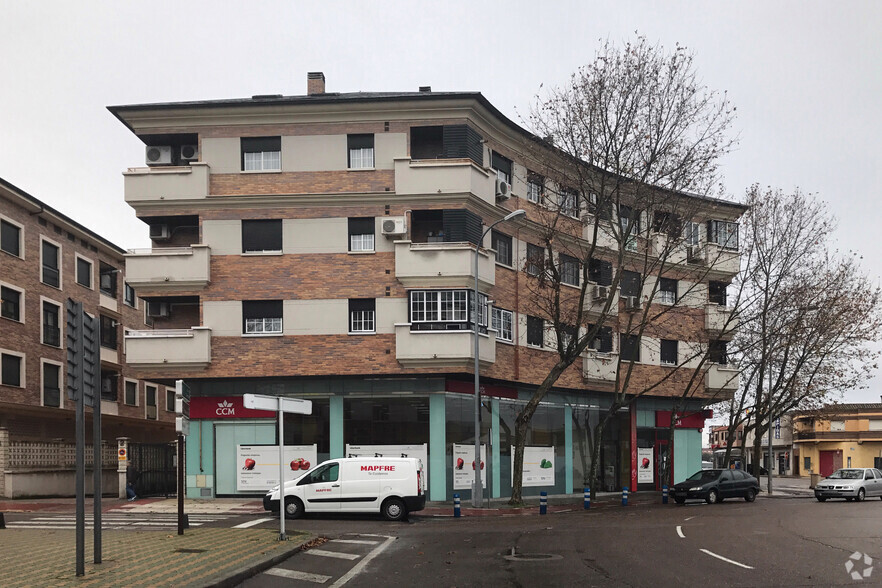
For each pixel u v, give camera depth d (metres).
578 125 27.09
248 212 28.94
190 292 28.75
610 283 36.12
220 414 28.89
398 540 16.52
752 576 11.34
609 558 13.47
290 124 29.20
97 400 11.18
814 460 76.62
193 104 28.78
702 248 37.19
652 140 27.16
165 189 28.88
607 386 36.12
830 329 36.56
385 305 28.42
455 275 27.98
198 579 10.18
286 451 28.78
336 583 11.08
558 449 34.25
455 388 29.06
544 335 33.31
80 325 10.80
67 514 22.83
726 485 31.91
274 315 28.81
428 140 30.72
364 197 28.75
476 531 18.52
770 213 36.31
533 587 10.67
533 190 33.31
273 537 15.52
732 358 40.06
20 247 36.59
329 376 28.62
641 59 26.88
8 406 34.78
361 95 31.09
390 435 28.78
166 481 31.28
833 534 17.28
